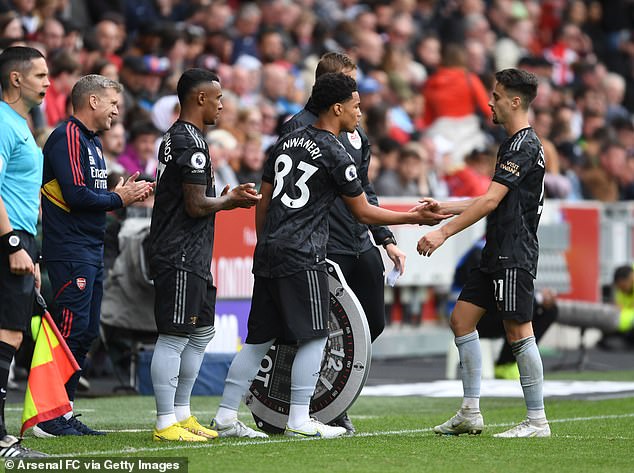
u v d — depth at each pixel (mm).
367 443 23516
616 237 54312
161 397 23734
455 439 24406
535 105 62562
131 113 43281
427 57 63094
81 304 25578
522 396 35844
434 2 68625
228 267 38438
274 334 24281
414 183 48594
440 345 49094
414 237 46938
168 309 23453
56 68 40656
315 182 23859
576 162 60719
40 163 23359
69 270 25484
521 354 24797
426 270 47594
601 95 72000
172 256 23453
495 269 24484
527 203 24547
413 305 47812
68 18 47406
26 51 23219
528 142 24562
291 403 24438
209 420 28844
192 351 24547
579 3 77938
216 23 54062
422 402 34469
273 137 48844
